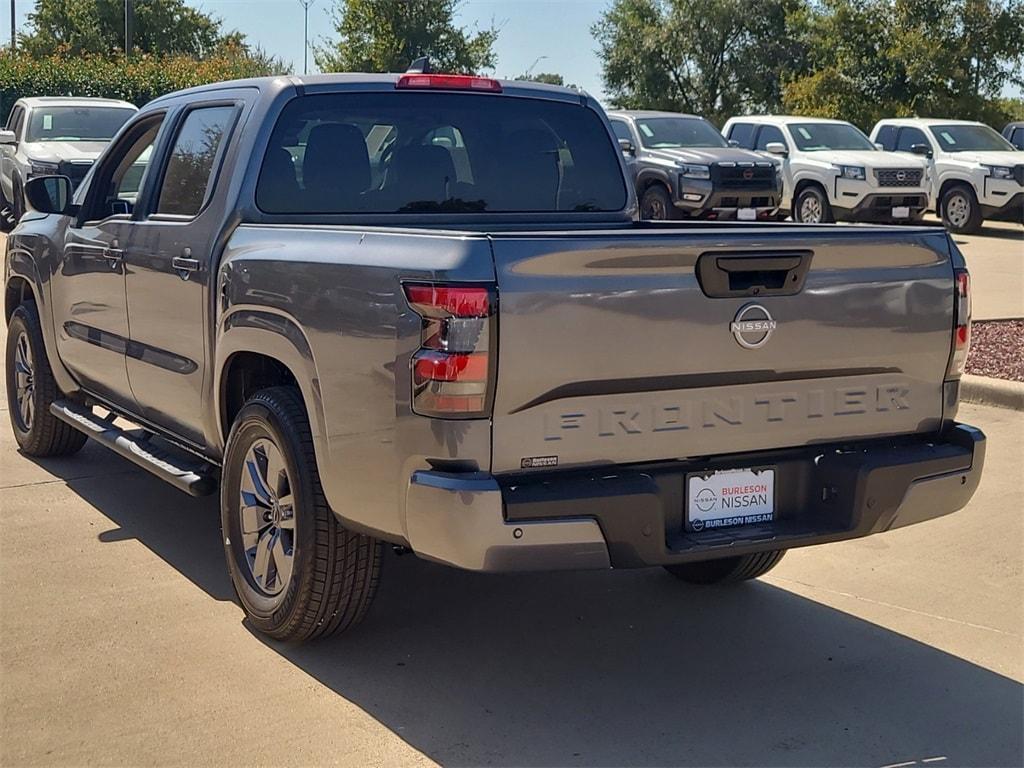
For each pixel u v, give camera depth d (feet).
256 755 11.89
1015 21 124.06
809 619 15.80
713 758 12.07
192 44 203.10
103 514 19.43
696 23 171.22
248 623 15.02
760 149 71.97
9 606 15.51
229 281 14.93
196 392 16.34
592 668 14.17
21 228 22.71
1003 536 18.98
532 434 11.76
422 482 11.71
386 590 16.58
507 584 16.94
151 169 18.04
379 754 11.96
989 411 26.61
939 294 13.87
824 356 13.15
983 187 67.26
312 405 13.29
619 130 64.39
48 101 61.21
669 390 12.37
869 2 127.85
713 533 12.97
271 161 15.76
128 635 14.70
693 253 12.21
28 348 22.44
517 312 11.51
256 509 14.79
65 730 12.30
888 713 13.14
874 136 75.10
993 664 14.46
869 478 13.25
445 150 17.03
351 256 12.80
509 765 11.82
